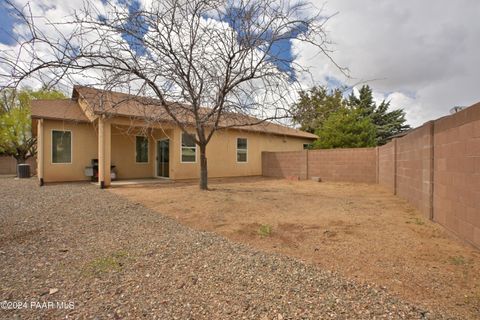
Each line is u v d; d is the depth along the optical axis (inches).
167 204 267.6
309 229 182.1
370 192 366.0
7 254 132.0
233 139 623.8
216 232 176.4
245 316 82.0
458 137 158.4
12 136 745.0
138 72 254.8
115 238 159.8
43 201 281.0
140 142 564.1
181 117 388.5
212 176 579.5
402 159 309.6
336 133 709.9
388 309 85.5
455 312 85.0
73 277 107.7
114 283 102.9
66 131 468.8
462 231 153.5
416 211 238.2
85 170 483.2
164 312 84.0
